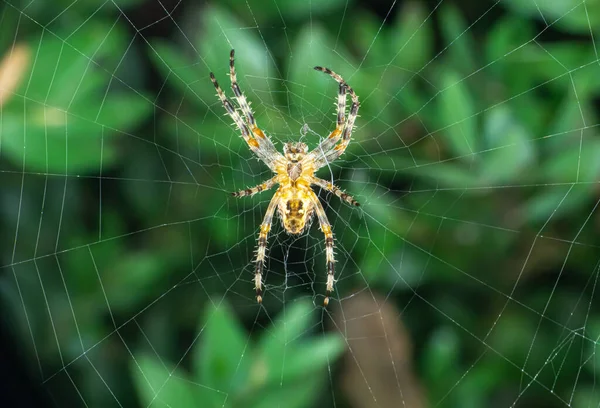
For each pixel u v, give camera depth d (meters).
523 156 0.18
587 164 0.18
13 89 0.18
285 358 0.18
